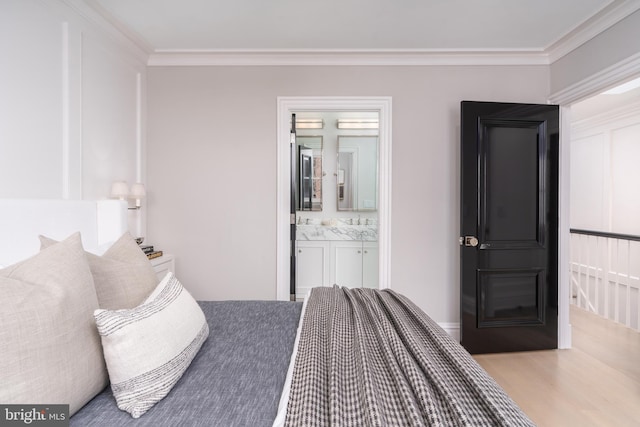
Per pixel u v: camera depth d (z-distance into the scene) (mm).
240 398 899
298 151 4285
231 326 1493
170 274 1282
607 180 3963
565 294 2666
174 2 2059
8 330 668
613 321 3307
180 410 839
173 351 962
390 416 749
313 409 777
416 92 2799
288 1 2055
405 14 2193
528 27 2340
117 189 2227
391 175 2801
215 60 2783
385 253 2812
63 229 1683
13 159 1569
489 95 2775
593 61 2293
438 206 2811
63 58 1882
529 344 2607
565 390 2027
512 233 2596
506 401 797
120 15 2199
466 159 2541
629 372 2258
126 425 774
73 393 777
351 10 2156
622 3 2004
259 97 2807
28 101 1648
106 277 1117
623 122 3768
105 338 843
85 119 2068
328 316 1453
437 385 838
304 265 4012
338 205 4301
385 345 1064
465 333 2557
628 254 3170
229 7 2121
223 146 2812
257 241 2836
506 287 2592
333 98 2785
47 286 792
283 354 1200
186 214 2830
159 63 2785
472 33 2434
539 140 2605
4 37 1527
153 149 2809
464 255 2553
